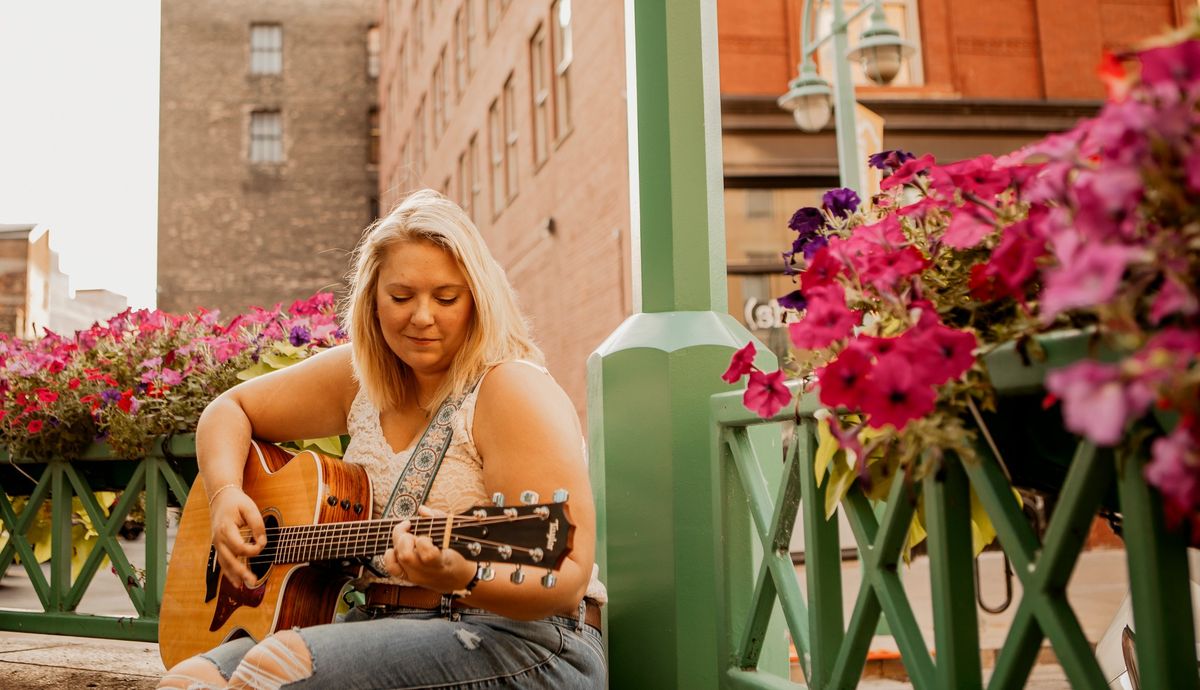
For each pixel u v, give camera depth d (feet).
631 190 8.77
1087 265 2.95
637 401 7.88
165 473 10.90
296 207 122.21
